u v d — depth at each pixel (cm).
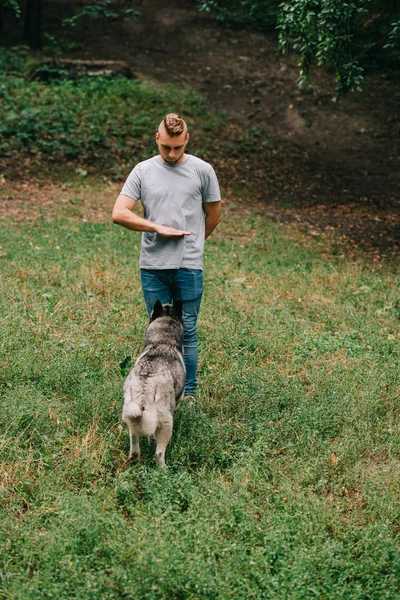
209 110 1808
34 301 657
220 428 435
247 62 2089
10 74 1700
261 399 478
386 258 1015
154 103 1742
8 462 378
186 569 288
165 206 425
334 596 284
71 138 1496
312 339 620
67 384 483
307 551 309
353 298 757
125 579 281
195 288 445
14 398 444
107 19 2223
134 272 788
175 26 2250
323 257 970
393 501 361
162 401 378
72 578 284
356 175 1573
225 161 1564
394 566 310
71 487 364
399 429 450
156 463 392
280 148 1673
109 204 1211
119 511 346
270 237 1073
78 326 602
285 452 424
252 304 702
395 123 1842
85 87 1698
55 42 1927
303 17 905
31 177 1339
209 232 464
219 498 356
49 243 904
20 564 302
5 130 1452
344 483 387
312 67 2064
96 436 414
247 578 295
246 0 2166
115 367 517
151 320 431
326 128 1809
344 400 482
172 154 412
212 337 600
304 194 1434
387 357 579
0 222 1017
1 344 530
